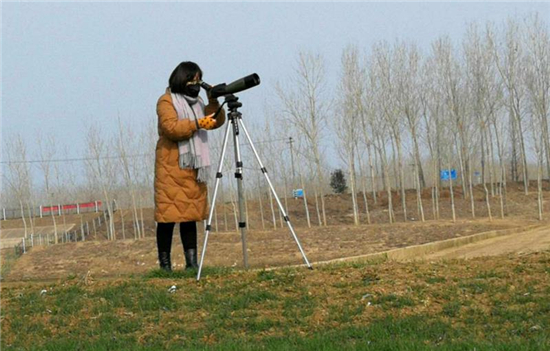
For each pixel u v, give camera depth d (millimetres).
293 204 35406
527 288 5512
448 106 27641
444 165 34438
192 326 5168
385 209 32469
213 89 6758
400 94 27562
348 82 28375
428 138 27812
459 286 5680
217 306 5539
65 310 5703
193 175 6797
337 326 4961
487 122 28141
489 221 23781
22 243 26016
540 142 29203
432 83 27891
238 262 16484
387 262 7133
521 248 12586
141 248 21156
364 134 28359
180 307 5594
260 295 5672
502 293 5430
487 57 28234
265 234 22172
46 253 21891
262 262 15969
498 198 32281
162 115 6598
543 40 28859
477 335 4578
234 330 5035
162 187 6793
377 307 5285
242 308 5465
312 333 4859
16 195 32719
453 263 6730
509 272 6059
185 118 6602
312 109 28234
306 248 18328
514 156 36812
